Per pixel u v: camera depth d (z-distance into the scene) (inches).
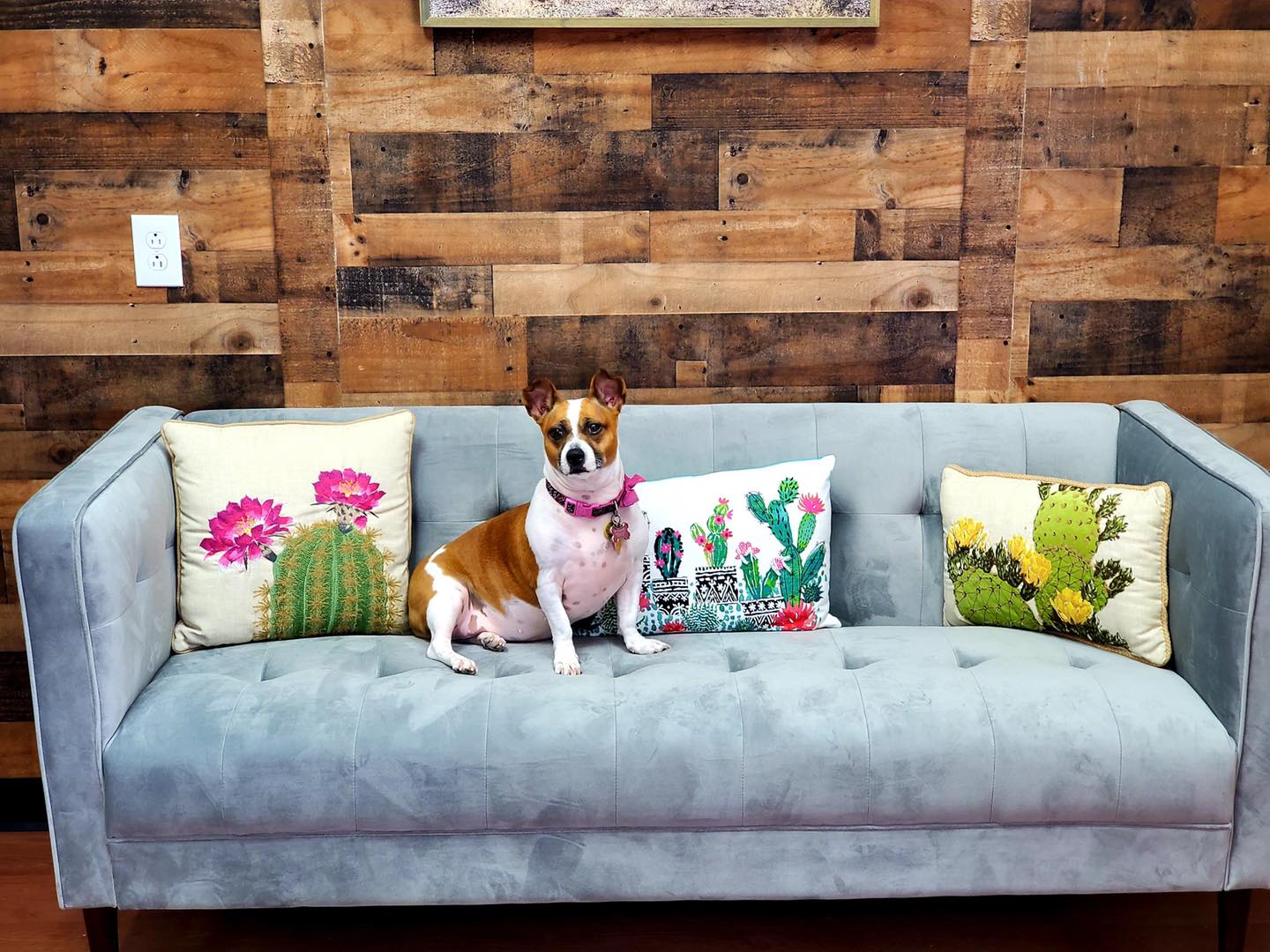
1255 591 60.8
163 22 81.3
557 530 70.6
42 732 61.2
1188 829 62.7
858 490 81.3
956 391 89.5
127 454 71.3
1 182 83.3
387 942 72.6
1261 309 88.8
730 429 82.0
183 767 60.6
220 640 73.9
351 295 86.0
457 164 84.3
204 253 85.0
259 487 74.6
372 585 76.2
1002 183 85.9
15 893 78.8
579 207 85.3
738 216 85.9
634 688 64.4
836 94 84.1
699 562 76.4
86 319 85.6
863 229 86.4
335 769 60.7
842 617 81.4
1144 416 79.9
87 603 60.5
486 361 87.5
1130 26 83.9
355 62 82.4
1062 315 88.3
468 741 61.0
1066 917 74.8
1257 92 85.2
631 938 72.6
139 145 83.1
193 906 63.1
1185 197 86.6
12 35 81.2
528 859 62.9
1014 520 75.0
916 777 61.1
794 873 63.4
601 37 82.7
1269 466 91.0
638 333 87.4
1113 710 62.4
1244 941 70.1
